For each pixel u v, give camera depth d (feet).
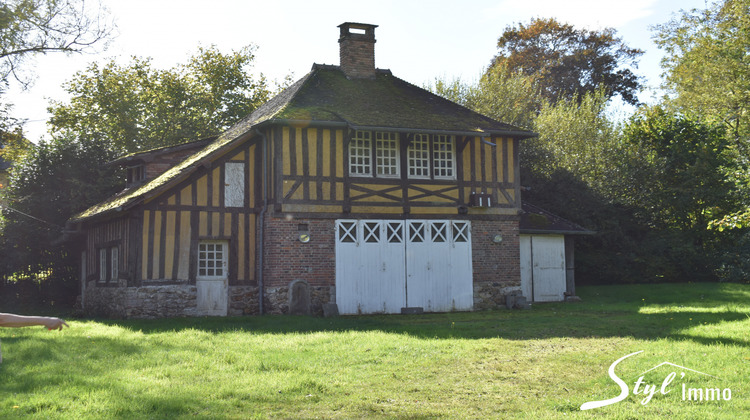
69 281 74.54
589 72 135.95
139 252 52.37
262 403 22.65
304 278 54.95
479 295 60.49
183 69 107.34
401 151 58.80
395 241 57.98
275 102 68.39
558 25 138.62
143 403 21.75
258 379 25.84
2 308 69.97
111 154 77.77
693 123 88.02
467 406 22.57
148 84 104.06
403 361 29.81
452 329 41.42
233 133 65.67
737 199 78.95
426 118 59.62
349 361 29.76
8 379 24.88
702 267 82.28
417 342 34.96
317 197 55.57
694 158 85.61
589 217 86.02
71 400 21.91
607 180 91.76
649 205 88.02
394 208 58.03
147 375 26.35
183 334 38.14
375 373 27.37
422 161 59.67
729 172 56.54
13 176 75.41
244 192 56.54
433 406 22.59
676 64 106.01
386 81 67.92
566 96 133.08
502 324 44.24
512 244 62.34
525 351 32.58
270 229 54.80
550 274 69.72
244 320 48.03
